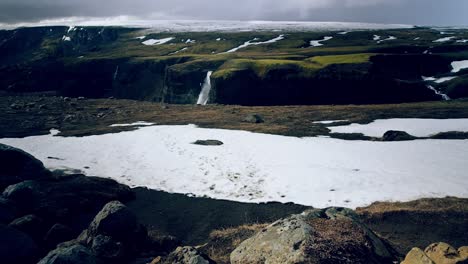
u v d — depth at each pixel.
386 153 40.09
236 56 128.50
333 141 46.31
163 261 17.33
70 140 48.84
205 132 52.72
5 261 18.52
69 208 27.69
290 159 39.44
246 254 16.92
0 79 137.88
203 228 26.25
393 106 72.94
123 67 135.12
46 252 21.23
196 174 36.31
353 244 16.16
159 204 30.45
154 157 41.47
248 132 52.25
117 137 50.28
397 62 113.06
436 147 41.47
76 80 133.75
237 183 33.81
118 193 31.08
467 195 28.33
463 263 15.09
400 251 20.86
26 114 68.94
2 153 30.23
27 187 27.12
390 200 28.33
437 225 24.36
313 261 14.73
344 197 29.52
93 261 17.16
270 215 27.55
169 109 78.94
